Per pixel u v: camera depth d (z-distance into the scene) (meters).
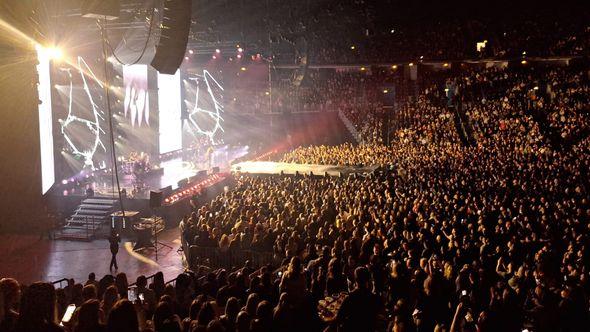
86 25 28.25
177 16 15.53
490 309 9.08
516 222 17.70
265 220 20.41
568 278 11.55
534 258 15.06
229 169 38.41
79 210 28.28
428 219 18.03
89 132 33.72
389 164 35.12
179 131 47.31
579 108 44.81
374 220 18.45
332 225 17.23
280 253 16.45
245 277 11.13
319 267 12.44
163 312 8.12
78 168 32.41
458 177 28.45
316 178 31.92
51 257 22.73
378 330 11.45
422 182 27.31
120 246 24.67
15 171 25.91
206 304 7.99
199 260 18.83
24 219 26.39
